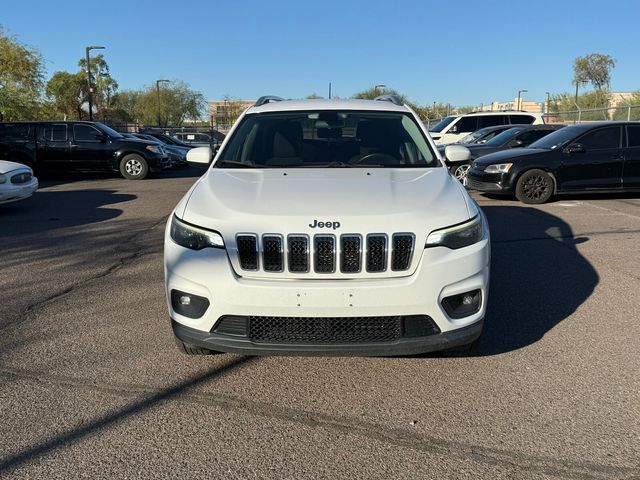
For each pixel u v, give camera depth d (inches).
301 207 126.8
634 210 379.9
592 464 103.6
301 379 137.6
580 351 151.9
